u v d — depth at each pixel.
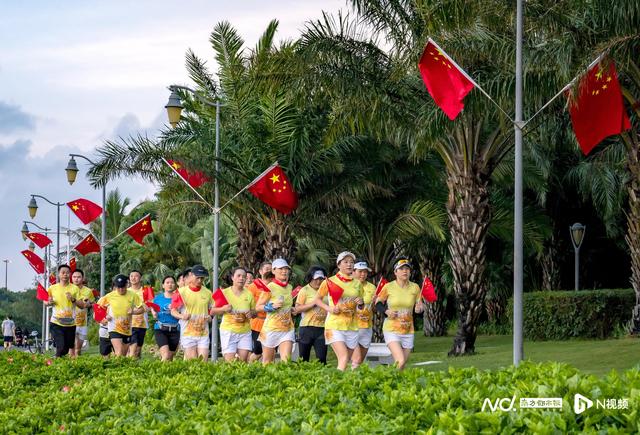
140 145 23.28
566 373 7.96
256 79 20.66
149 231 28.95
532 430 5.73
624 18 14.55
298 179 23.62
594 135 14.66
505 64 17.58
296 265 38.06
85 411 8.80
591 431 5.64
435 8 16.95
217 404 8.47
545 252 32.09
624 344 18.47
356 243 27.50
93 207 33.12
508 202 29.00
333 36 19.56
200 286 16.25
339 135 21.52
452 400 6.96
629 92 17.41
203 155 23.70
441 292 34.94
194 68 26.58
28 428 8.45
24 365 14.84
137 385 10.32
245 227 25.84
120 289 18.94
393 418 6.92
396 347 13.61
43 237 44.94
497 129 20.69
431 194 26.91
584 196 29.33
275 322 14.69
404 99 19.92
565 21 15.73
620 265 33.91
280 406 7.77
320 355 14.94
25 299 97.81
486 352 21.28
